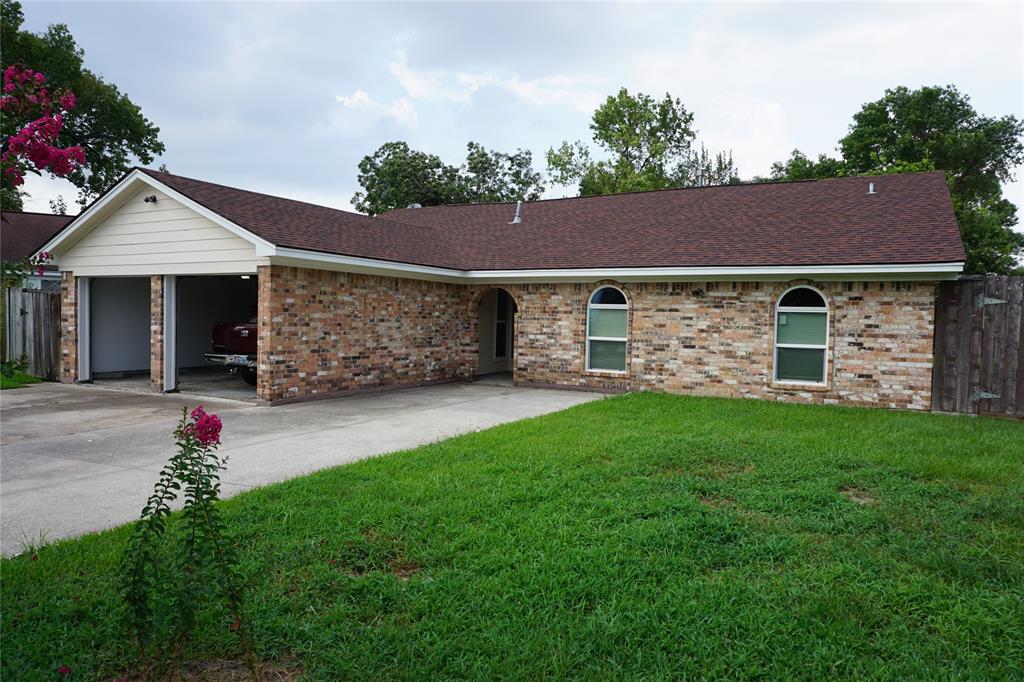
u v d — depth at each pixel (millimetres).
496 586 4020
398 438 8867
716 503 5789
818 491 5953
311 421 10188
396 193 34594
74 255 14016
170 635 3006
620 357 14367
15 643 3336
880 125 32438
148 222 12797
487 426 9828
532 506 5570
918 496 5902
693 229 14695
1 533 5055
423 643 3383
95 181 29812
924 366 11383
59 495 6094
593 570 4230
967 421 10211
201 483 2957
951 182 31688
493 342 18062
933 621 3689
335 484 6164
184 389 13836
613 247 14766
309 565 4336
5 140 2619
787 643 3420
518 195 41562
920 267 10727
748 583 4102
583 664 3246
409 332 14742
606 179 40562
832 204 14211
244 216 11695
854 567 4324
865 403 11820
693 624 3592
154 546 3174
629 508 5453
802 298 12438
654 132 43594
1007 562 4410
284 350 11727
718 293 13070
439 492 5895
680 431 8906
